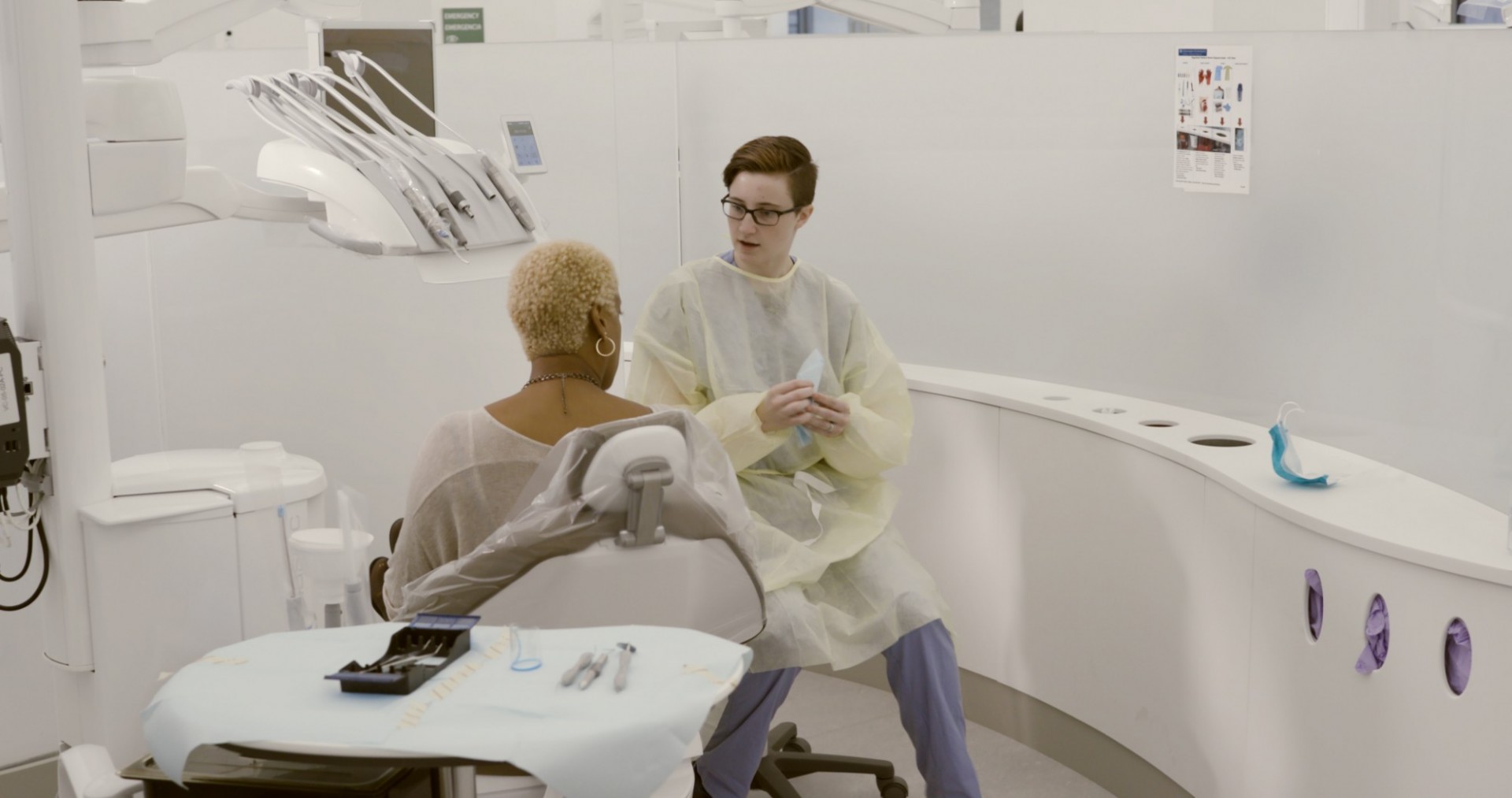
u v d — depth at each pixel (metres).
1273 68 2.54
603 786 1.35
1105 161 2.85
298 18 3.88
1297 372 2.60
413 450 3.04
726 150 3.26
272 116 2.43
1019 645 2.93
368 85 2.54
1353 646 2.03
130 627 2.13
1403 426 2.41
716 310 2.64
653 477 1.72
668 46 3.27
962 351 3.13
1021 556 2.88
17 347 2.02
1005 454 2.89
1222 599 2.36
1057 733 2.87
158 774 1.78
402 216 2.29
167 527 2.13
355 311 2.94
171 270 2.81
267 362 2.90
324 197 2.33
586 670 1.50
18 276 2.09
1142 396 2.87
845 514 2.62
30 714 2.65
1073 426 2.72
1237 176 2.63
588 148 3.18
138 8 2.18
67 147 2.06
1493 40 2.20
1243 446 2.51
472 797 1.62
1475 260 2.26
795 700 3.24
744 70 3.20
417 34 2.63
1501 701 1.84
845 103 3.13
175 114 2.21
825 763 2.71
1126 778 2.70
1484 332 2.25
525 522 1.75
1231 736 2.35
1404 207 2.38
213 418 2.89
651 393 2.61
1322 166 2.50
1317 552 2.09
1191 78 2.69
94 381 2.12
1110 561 2.66
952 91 3.01
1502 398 2.22
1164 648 2.54
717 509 1.82
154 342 2.83
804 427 2.59
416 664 1.50
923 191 3.09
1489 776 1.86
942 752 2.46
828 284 2.73
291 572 2.24
